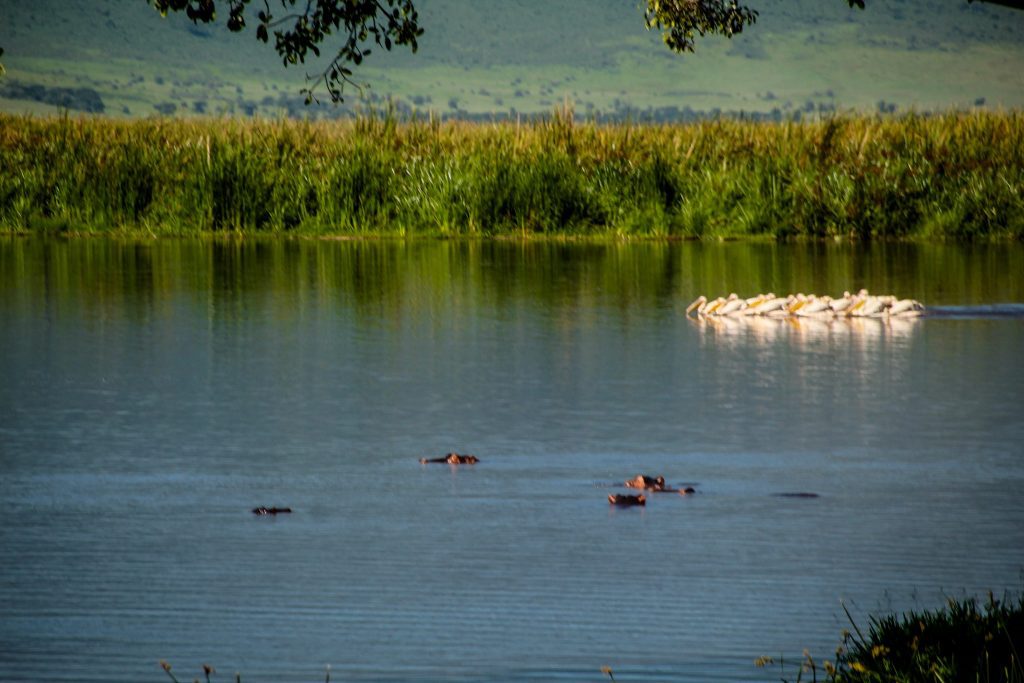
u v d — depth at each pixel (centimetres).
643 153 16000
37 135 16738
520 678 3244
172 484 4856
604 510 4556
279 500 4669
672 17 5247
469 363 7262
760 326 8688
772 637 3478
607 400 6322
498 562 4028
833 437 5594
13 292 9956
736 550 4138
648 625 3556
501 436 5597
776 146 16338
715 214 15050
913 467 5128
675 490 4797
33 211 15350
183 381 6731
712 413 6050
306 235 14925
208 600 3722
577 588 3816
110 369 7019
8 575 3906
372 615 3622
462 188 15038
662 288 10462
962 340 8112
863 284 10681
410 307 9362
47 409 6081
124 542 4203
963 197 14938
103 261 12131
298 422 5850
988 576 3922
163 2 4253
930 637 3259
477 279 10944
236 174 15188
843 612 3634
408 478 4953
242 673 3275
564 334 8256
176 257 12544
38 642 3450
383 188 15212
